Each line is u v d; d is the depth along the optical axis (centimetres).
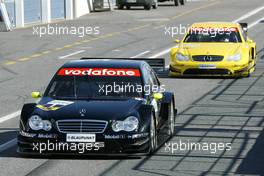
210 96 6244
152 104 4050
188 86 6875
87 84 4100
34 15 14938
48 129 3766
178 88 6744
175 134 4525
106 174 3462
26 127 3803
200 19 16150
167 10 19112
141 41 11688
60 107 3866
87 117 3759
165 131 4400
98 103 3916
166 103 4409
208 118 5125
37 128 3778
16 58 9431
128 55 9662
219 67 7356
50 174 3469
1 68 8456
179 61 7450
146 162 3731
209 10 19100
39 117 3791
